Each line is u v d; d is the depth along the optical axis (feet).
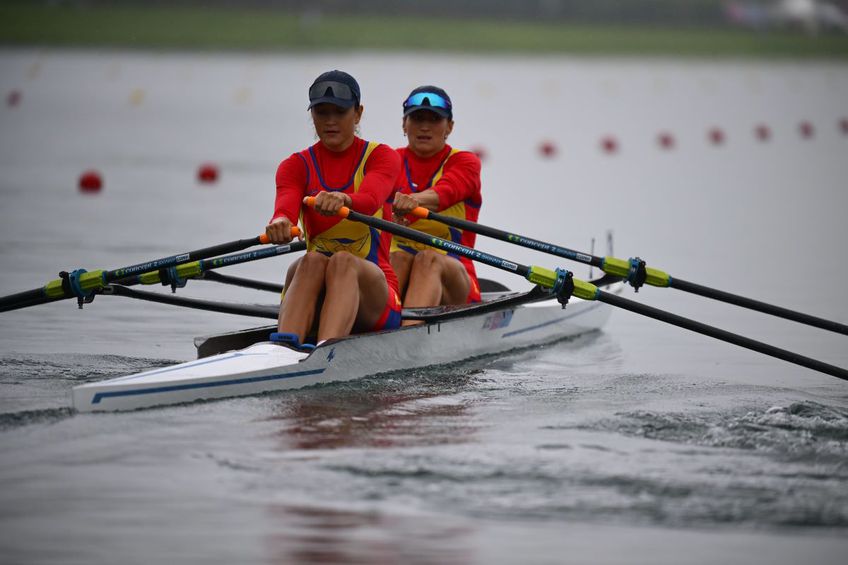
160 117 460.55
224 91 569.23
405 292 128.47
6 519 68.64
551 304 136.05
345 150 111.55
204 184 288.71
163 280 112.47
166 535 66.49
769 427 89.40
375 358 107.55
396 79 611.47
